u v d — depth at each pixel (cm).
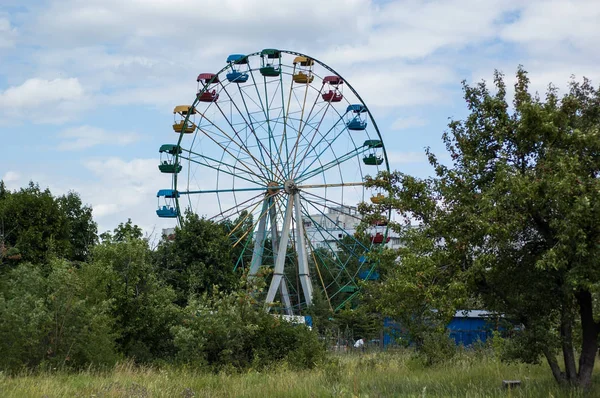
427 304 1786
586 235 1535
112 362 2512
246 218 5150
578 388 1606
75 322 2441
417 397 1614
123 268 2986
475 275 1680
